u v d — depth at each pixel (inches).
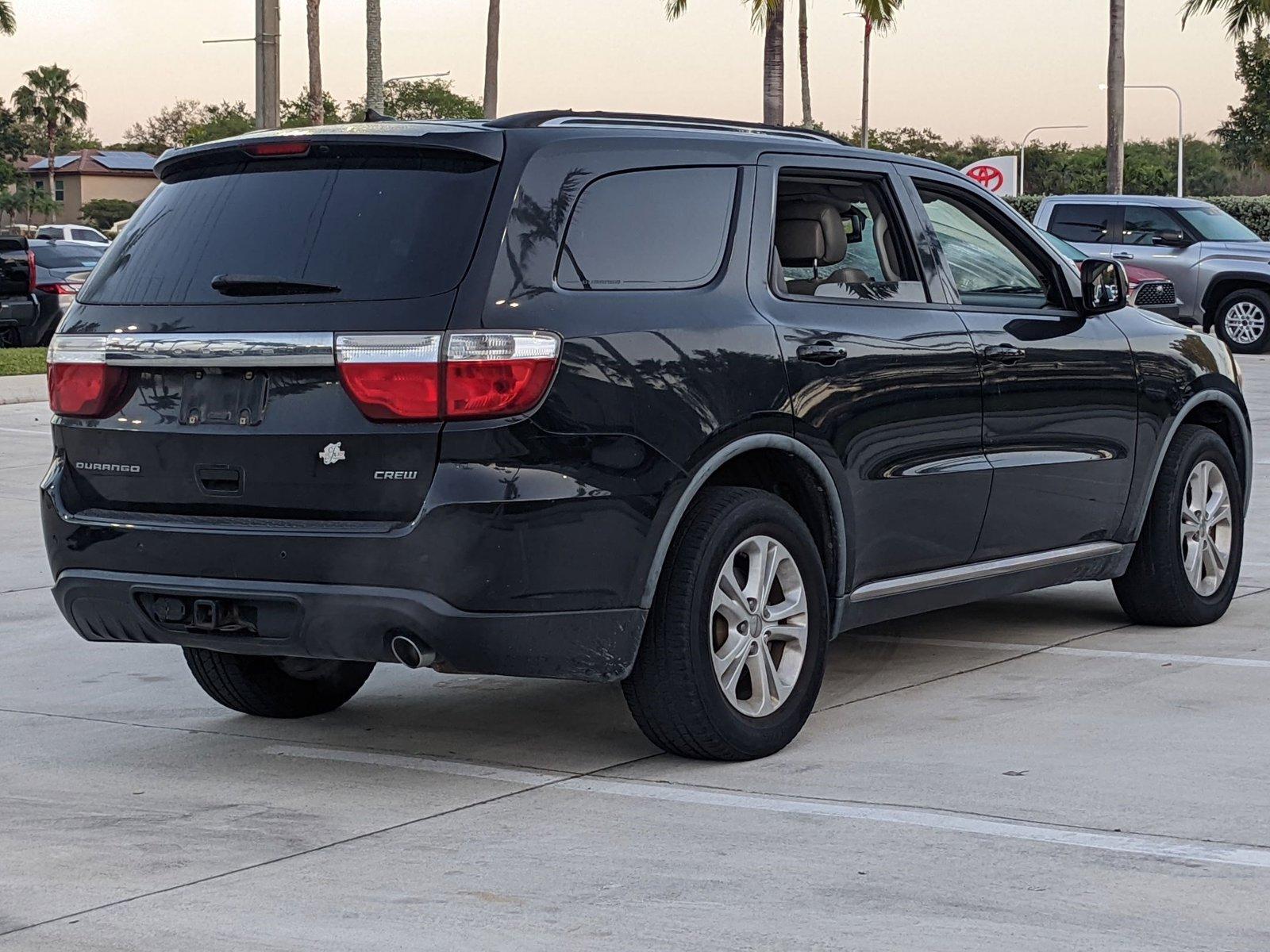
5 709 258.5
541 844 186.2
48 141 4886.8
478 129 205.6
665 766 217.5
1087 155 3949.3
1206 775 206.2
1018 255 271.9
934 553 246.7
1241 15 1446.9
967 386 247.0
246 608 203.8
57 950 158.1
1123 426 278.5
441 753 228.4
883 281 243.8
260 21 712.4
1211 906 162.4
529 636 197.0
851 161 243.6
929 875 172.6
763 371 216.8
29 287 1000.9
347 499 197.6
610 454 199.6
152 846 188.9
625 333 203.6
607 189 210.4
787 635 221.9
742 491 216.8
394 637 195.6
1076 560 274.7
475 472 192.9
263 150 212.4
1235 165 2938.0
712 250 220.1
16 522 447.8
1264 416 644.1
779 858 179.5
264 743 236.5
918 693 253.1
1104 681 258.7
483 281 195.8
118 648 302.7
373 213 203.5
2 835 193.9
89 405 215.5
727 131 231.1
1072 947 152.5
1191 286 928.3
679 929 159.3
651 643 208.8
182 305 209.0
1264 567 361.4
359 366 195.5
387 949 156.4
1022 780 205.6
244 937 160.2
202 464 206.1
